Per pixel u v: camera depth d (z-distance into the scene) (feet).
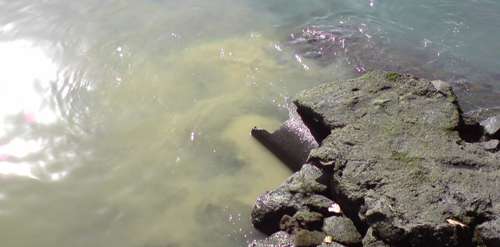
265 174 12.02
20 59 14.06
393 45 15.44
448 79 14.48
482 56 15.23
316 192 11.00
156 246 10.82
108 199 11.55
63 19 15.31
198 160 12.26
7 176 11.82
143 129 12.81
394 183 10.59
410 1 16.83
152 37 15.07
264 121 13.06
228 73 14.26
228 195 11.61
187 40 15.15
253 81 14.08
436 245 9.91
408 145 11.23
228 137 12.69
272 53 14.99
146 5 16.22
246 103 13.48
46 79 13.64
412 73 14.60
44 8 15.64
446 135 11.41
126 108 13.21
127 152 12.37
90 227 11.12
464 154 11.06
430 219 9.98
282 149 12.24
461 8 16.62
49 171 11.96
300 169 11.64
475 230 10.02
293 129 12.30
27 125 12.71
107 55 14.38
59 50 14.38
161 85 13.78
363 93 12.22
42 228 11.08
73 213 11.32
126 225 11.16
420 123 11.61
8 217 11.21
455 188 10.47
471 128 11.95
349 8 16.66
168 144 12.53
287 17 16.29
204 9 16.33
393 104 11.96
